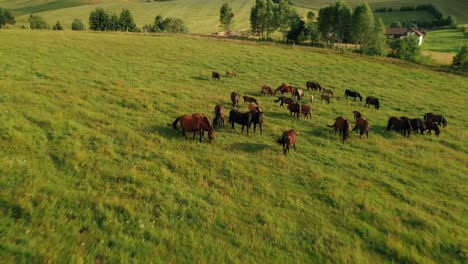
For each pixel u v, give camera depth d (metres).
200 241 8.74
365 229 10.59
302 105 23.06
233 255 8.45
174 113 19.92
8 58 28.52
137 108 19.91
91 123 15.92
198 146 15.32
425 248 10.05
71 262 6.89
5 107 15.04
